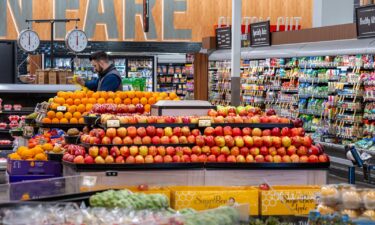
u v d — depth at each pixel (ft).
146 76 66.64
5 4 66.90
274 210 20.13
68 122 30.40
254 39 59.36
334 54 44.70
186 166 22.58
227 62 66.49
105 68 34.71
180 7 69.67
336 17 61.46
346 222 16.28
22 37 56.59
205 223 14.35
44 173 24.79
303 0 70.54
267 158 23.03
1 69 50.72
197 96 66.33
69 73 45.39
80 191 17.58
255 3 70.18
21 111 42.80
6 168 27.86
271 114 25.63
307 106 50.42
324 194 17.16
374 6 40.78
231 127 23.61
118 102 30.73
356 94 43.06
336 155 40.06
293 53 50.60
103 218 14.67
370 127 42.14
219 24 67.82
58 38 67.36
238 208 15.08
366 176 24.86
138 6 68.95
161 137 22.95
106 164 22.17
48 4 67.31
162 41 69.36
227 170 22.81
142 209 15.75
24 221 14.23
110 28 68.44
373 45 40.65
